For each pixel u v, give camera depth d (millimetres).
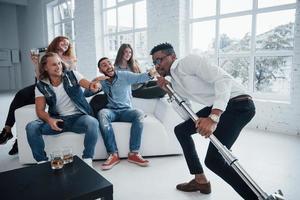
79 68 7383
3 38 9961
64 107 2227
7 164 2355
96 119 2236
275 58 3510
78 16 7090
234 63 4008
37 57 2699
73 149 2205
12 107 2629
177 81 1500
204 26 4340
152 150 2432
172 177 2021
